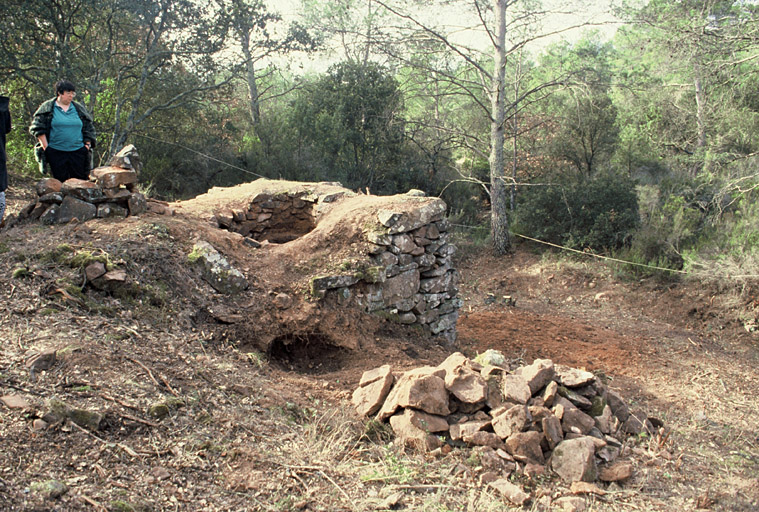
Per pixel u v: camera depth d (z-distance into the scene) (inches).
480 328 416.5
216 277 236.7
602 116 721.0
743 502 164.6
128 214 260.2
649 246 534.0
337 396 197.2
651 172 727.7
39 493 107.5
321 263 271.7
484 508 140.3
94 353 161.6
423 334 300.7
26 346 155.1
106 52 611.8
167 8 629.3
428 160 887.7
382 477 148.3
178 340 195.3
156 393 154.6
